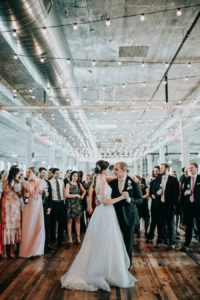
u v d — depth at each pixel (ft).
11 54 20.98
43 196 17.17
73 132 54.34
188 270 13.06
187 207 16.60
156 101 39.73
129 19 19.20
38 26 12.85
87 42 22.38
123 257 11.48
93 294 10.42
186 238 16.60
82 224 22.79
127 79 30.73
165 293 10.46
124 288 10.97
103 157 99.91
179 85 32.99
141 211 21.57
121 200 12.78
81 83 31.81
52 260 14.76
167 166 18.33
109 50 23.85
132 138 69.97
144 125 54.39
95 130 58.90
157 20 19.45
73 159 97.40
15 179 15.61
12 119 32.01
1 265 13.91
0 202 15.44
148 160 83.56
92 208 17.15
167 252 16.42
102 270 11.18
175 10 18.24
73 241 19.49
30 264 14.06
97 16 18.76
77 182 19.75
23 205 17.17
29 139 38.06
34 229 15.70
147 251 16.69
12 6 10.89
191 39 22.09
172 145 68.13
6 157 85.97
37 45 14.34
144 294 10.39
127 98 38.11
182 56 25.17
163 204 18.21
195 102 33.40
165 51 24.18
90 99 37.58
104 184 11.79
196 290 10.73
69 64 20.15
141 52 24.23
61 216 18.58
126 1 17.25
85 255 11.58
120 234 11.81
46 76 18.60
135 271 12.97
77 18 18.94
